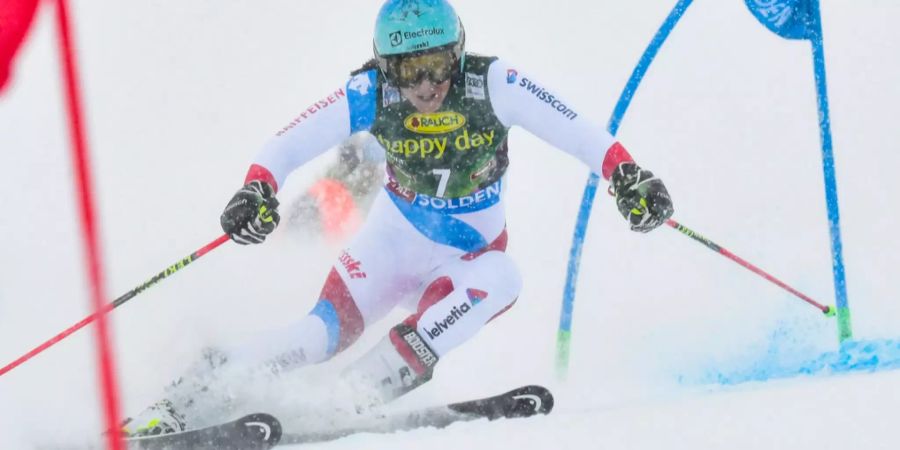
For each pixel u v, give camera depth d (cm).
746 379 1938
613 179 1702
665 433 1280
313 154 1745
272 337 1686
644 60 2264
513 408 1628
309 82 3225
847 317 2078
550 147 3003
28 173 2681
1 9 969
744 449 1197
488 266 1789
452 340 1708
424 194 1794
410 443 1349
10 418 1631
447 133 1728
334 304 1797
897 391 1370
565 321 2162
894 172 3002
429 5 1644
